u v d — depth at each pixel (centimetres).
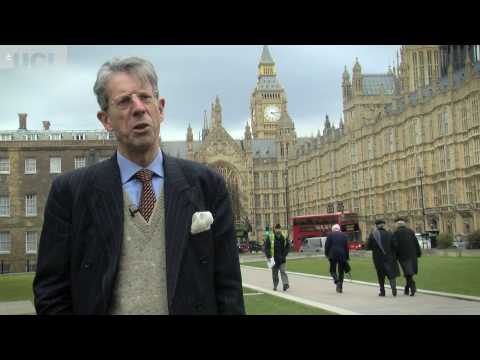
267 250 2989
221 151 17625
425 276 3388
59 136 8838
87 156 7319
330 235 2736
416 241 2508
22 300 2505
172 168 477
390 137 10900
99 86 473
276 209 18200
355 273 4097
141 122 460
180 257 443
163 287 446
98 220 451
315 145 15612
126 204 463
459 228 8544
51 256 454
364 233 12150
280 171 18288
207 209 477
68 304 452
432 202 9525
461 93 8556
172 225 452
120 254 447
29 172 7338
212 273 459
